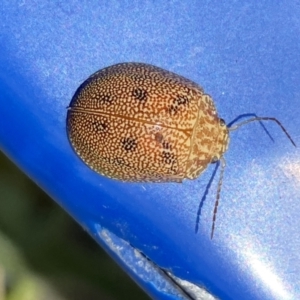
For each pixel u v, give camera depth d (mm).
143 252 60
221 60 63
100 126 54
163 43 62
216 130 58
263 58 63
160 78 56
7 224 68
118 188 61
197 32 62
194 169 58
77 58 61
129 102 54
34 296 69
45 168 60
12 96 60
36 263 68
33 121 60
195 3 62
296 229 62
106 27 61
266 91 63
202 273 61
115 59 61
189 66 62
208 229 62
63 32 61
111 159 55
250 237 62
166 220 61
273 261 62
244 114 63
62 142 60
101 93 55
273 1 63
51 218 68
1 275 68
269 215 62
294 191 63
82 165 60
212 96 63
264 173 63
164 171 56
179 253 61
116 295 69
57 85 61
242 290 62
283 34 63
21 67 60
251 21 63
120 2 61
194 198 62
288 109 63
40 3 61
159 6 62
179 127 55
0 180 68
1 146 59
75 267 69
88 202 60
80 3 61
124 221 60
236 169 63
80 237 68
